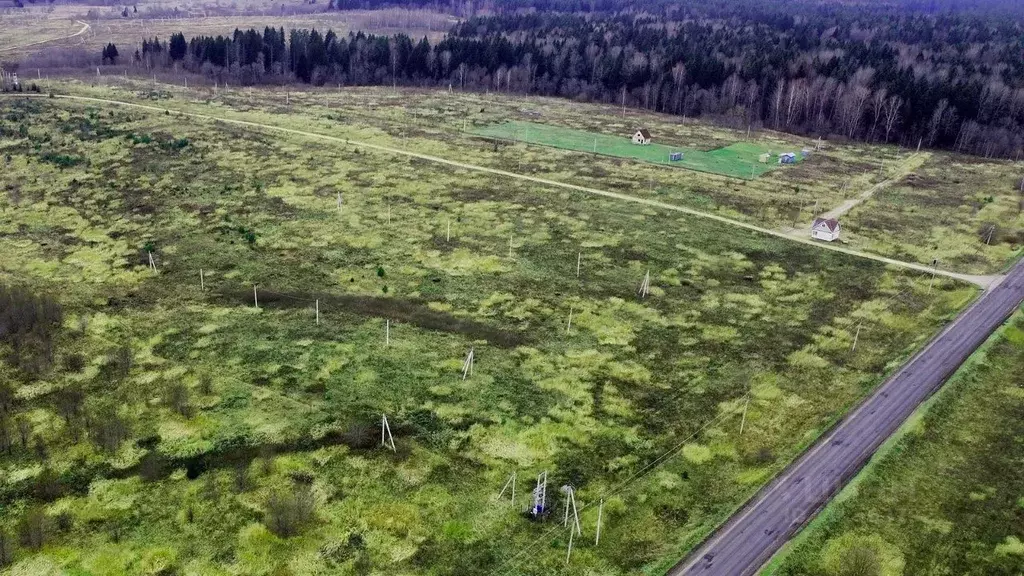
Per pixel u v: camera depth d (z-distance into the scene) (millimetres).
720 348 64062
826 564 40719
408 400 54531
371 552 40969
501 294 72375
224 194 98000
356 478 46344
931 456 49938
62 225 87375
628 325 67312
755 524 43656
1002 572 40375
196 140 121625
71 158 109812
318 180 104625
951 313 71375
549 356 61594
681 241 87000
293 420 51750
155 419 51594
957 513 44750
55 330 63250
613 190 105125
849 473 48062
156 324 65000
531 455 49438
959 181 119438
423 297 71375
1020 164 132250
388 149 122250
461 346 62344
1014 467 48969
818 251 85938
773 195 106562
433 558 40781
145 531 41906
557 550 41688
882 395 57125
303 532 42094
